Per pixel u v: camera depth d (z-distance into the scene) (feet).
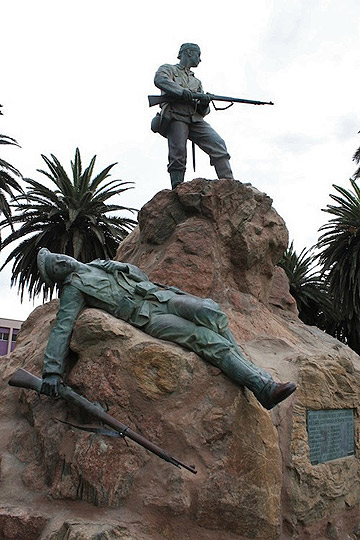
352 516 16.81
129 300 14.87
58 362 13.58
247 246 20.34
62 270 14.85
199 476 12.91
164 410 13.39
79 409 13.58
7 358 17.84
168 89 22.09
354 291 58.90
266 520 13.34
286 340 19.52
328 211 64.75
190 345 14.12
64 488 12.83
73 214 55.06
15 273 57.00
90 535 11.37
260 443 13.80
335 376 17.44
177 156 22.61
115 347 13.83
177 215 20.93
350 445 17.61
